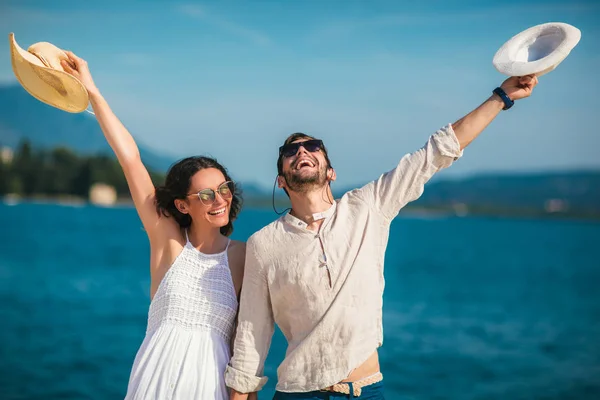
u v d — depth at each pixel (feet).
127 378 31.40
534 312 62.44
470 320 56.95
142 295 65.62
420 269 108.47
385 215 9.61
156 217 10.70
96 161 424.46
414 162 9.50
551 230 286.25
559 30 9.34
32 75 10.07
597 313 61.62
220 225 10.63
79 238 151.02
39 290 67.36
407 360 39.37
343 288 9.11
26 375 31.30
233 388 9.71
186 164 10.61
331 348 9.09
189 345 9.91
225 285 10.41
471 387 33.01
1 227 178.91
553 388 32.81
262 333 9.78
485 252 152.76
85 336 42.19
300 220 9.57
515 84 9.48
